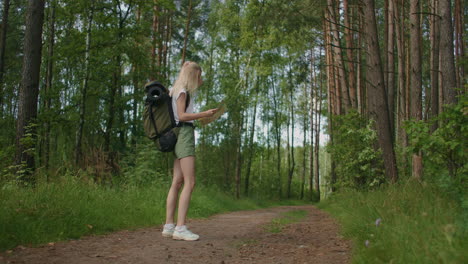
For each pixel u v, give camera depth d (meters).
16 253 2.94
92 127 15.33
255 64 23.03
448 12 9.23
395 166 10.09
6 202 4.38
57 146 13.21
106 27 14.74
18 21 22.08
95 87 14.99
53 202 4.79
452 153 5.08
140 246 3.52
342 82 14.43
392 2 15.99
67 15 14.28
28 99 8.62
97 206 5.46
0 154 8.01
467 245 2.27
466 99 4.83
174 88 4.02
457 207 3.59
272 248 3.54
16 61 22.75
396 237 2.70
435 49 14.50
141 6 15.34
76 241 3.72
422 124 5.14
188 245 3.63
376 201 5.84
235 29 23.22
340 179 11.91
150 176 10.87
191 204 9.53
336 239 4.14
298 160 51.03
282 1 12.48
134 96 15.30
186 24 23.45
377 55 10.27
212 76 25.95
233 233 4.82
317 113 33.56
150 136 4.01
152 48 18.86
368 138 10.38
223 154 25.25
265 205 23.34
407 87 20.27
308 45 15.34
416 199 4.42
